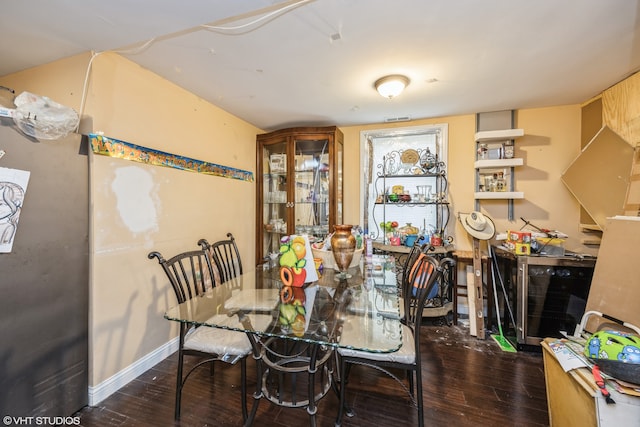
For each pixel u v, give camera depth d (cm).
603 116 236
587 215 255
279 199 335
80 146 156
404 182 323
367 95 243
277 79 212
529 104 266
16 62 178
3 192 123
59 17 138
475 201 294
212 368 192
